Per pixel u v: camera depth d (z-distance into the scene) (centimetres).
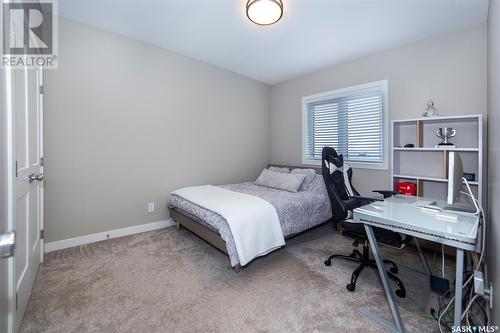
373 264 204
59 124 242
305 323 146
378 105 307
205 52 322
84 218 261
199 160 358
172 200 302
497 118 125
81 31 252
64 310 155
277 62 348
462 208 161
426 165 265
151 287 183
